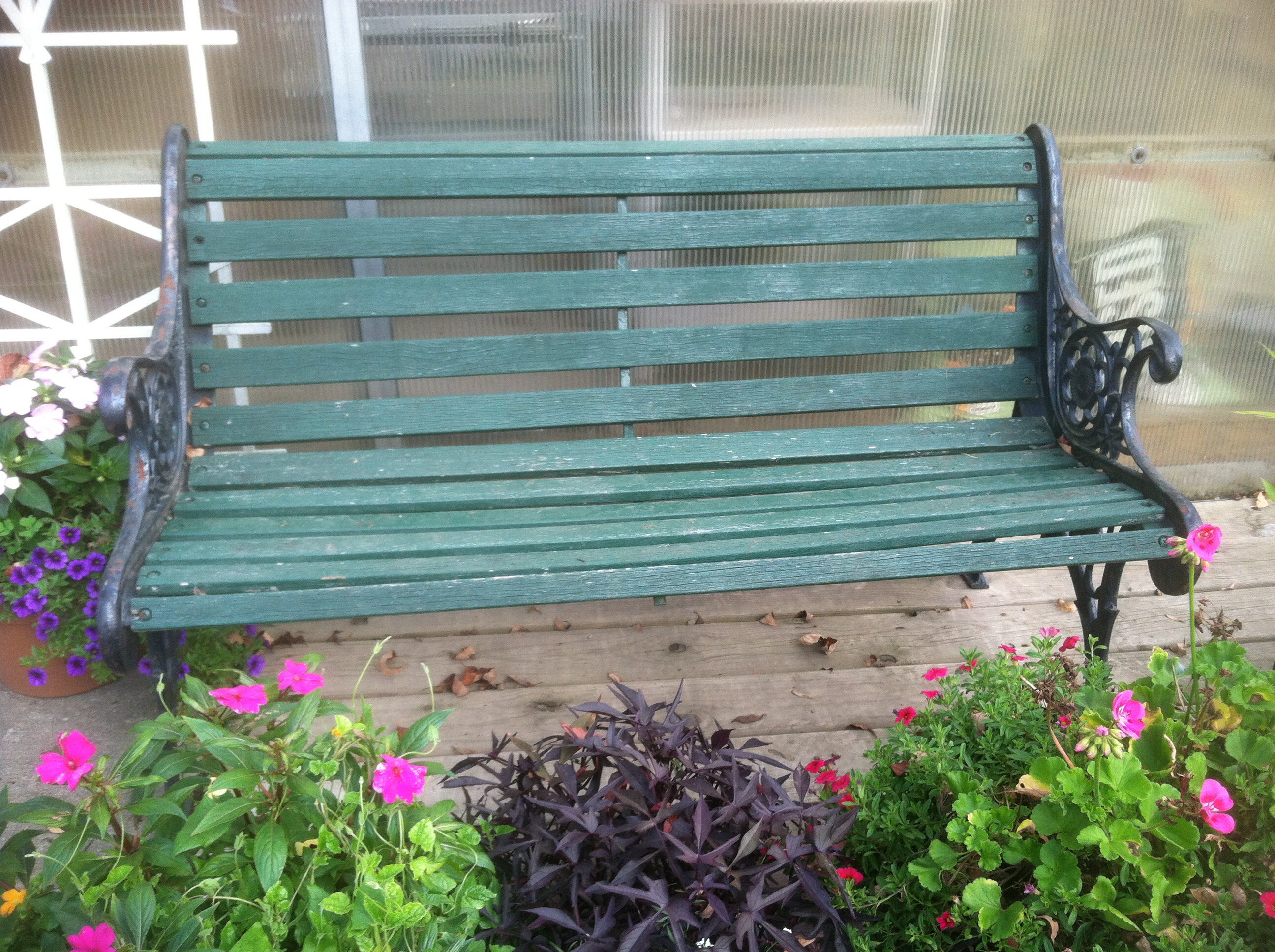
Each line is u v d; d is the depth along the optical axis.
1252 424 3.10
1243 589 2.60
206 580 1.65
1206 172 2.83
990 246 2.87
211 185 2.07
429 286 2.15
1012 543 1.82
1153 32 2.66
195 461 2.05
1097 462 2.11
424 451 2.16
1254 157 2.82
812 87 2.65
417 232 2.13
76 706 2.17
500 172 2.15
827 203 2.79
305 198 2.09
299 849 1.12
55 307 2.70
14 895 1.08
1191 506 1.81
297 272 2.71
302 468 2.08
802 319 2.89
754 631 2.46
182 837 1.07
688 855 1.20
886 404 2.29
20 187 2.59
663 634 2.45
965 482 2.08
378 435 2.14
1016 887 1.38
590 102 2.61
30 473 2.02
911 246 2.85
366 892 1.01
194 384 2.08
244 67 2.52
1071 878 1.24
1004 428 2.29
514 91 2.58
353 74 2.52
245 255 2.08
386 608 1.67
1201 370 3.04
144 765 1.23
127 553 1.66
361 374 2.14
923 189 2.27
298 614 1.65
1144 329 2.93
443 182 2.13
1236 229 2.89
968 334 2.30
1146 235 2.89
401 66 2.53
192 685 1.29
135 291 2.70
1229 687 1.46
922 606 2.57
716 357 2.25
